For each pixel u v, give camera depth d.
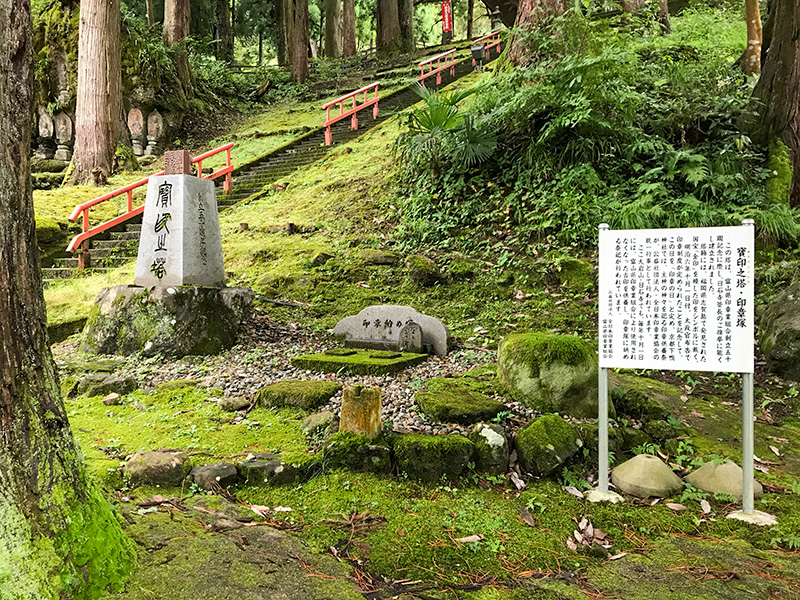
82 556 2.00
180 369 5.29
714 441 3.92
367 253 8.12
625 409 4.24
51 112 14.74
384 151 12.12
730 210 7.41
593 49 8.41
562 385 3.98
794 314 5.21
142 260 6.25
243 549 2.44
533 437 3.47
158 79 16.28
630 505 3.11
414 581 2.33
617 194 7.61
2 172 1.94
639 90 9.02
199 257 6.30
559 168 8.23
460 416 3.77
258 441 3.63
